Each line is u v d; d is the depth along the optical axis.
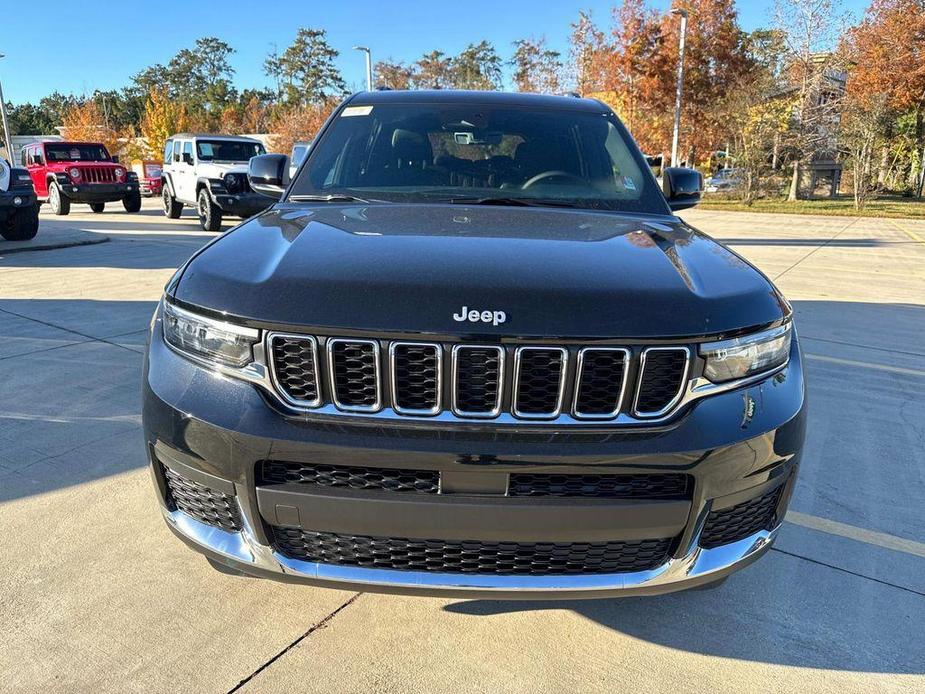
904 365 5.21
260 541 1.79
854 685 2.03
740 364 1.80
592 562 1.80
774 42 29.78
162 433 1.84
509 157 3.00
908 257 11.66
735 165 29.52
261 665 2.02
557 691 1.97
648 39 30.62
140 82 98.12
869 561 2.63
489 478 1.66
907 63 28.89
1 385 4.19
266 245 2.04
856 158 25.81
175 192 15.43
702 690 1.99
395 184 2.86
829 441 3.75
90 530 2.66
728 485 1.77
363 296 1.70
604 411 1.70
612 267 1.87
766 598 2.40
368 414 1.68
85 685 1.92
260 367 1.72
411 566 1.79
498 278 1.75
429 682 1.99
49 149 17.06
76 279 7.81
